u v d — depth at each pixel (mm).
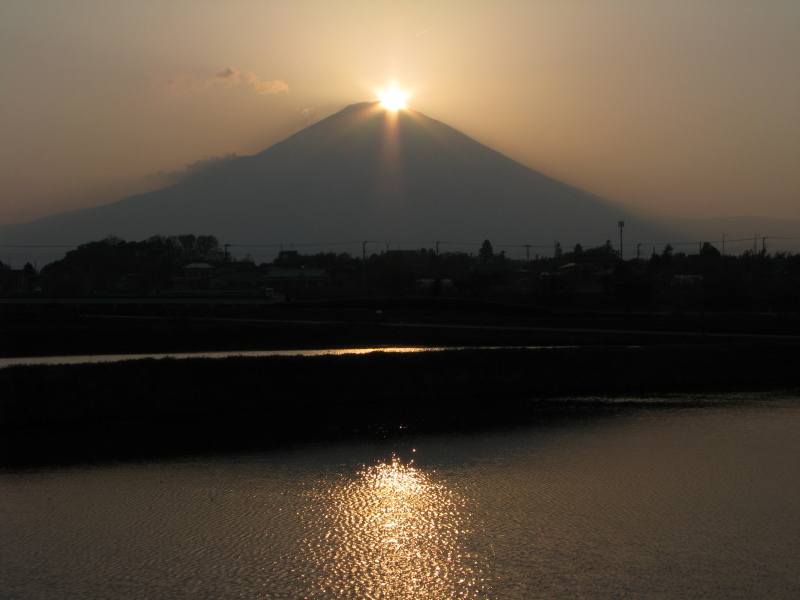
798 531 13594
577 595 10969
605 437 21016
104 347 38562
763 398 28109
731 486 16312
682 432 21734
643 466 17906
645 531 13547
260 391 25234
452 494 15633
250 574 11648
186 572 11703
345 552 12523
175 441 20328
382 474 17109
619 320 49062
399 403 26375
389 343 42156
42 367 23609
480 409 25469
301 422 23078
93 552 12492
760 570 11883
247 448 19594
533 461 18344
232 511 14508
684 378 31922
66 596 10898
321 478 16797
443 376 28328
